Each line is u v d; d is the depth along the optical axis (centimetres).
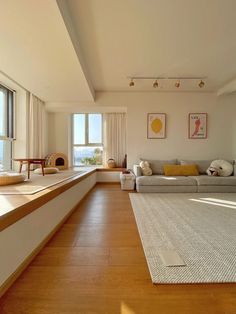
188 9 246
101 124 670
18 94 490
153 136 555
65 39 261
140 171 492
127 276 153
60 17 220
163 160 534
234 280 147
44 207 205
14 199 179
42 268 163
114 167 623
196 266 165
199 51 347
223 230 240
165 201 378
